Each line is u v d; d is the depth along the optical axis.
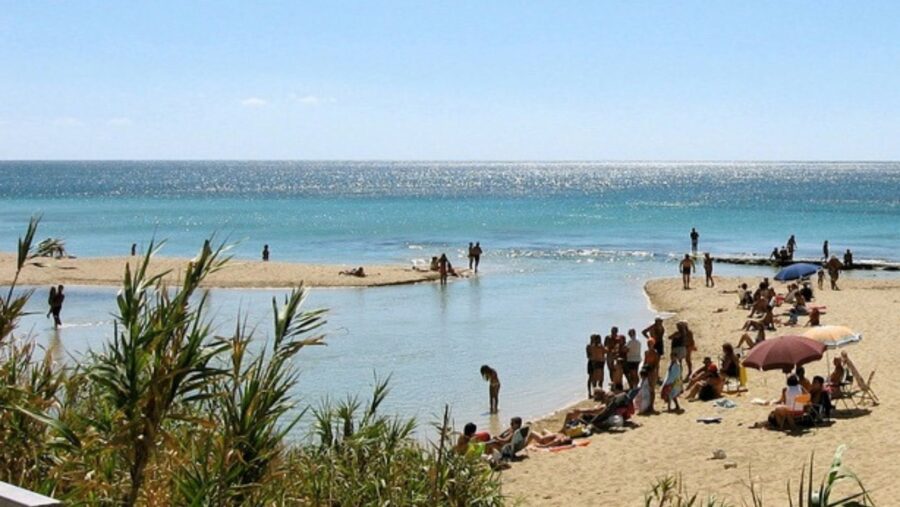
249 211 99.38
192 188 164.62
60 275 43.88
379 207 106.94
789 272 32.12
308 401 20.19
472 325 31.62
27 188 158.62
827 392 17.44
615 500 13.52
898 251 58.66
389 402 20.83
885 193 135.75
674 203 113.81
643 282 43.75
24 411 5.56
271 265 47.56
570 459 16.19
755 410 18.91
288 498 6.48
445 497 7.86
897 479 13.10
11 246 61.34
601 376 21.95
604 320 32.84
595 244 63.62
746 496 13.14
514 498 13.20
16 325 8.12
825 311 32.06
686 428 17.84
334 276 44.19
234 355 5.61
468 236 70.00
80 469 5.78
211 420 5.89
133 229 75.56
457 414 20.00
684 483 14.14
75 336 28.67
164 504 5.46
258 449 5.70
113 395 5.30
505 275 46.91
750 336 28.38
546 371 24.44
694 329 30.50
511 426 16.95
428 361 25.44
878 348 24.67
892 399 18.75
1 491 3.71
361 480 7.50
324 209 103.38
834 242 64.44
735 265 51.88
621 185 186.25
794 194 136.75
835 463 5.78
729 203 112.25
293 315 6.16
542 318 33.25
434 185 186.12
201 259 5.50
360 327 31.14
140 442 5.07
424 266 48.66
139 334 5.21
